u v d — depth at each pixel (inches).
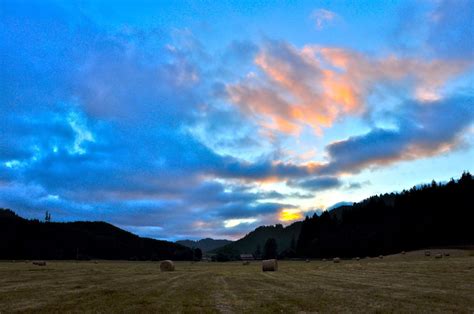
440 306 557.6
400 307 551.2
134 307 553.9
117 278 1178.0
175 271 1785.2
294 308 554.6
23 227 6018.7
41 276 1244.5
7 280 1074.7
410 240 4626.0
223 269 2087.8
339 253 5438.0
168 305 577.6
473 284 840.3
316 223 7421.3
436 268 1368.1
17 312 515.5
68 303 592.4
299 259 5408.5
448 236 4328.3
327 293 728.3
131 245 7032.5
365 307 556.4
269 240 7431.1
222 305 584.1
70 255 5610.2
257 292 765.9
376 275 1187.3
